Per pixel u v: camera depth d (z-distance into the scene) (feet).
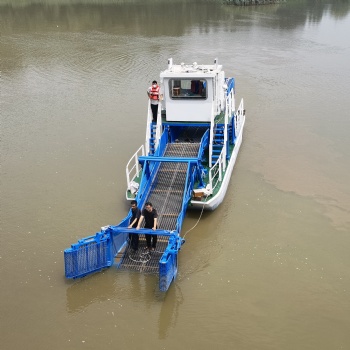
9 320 33.32
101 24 155.12
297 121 72.64
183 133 56.70
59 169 56.75
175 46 123.54
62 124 71.31
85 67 102.99
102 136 66.74
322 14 180.04
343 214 46.80
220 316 33.71
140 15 171.22
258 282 37.22
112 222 45.52
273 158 59.77
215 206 46.32
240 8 189.57
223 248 41.60
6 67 103.14
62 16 168.45
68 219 46.03
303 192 51.11
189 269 38.83
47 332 32.35
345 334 32.12
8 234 43.50
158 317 33.68
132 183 46.52
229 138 56.70
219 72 52.31
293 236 43.27
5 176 55.06
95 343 31.37
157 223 40.78
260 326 32.78
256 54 117.08
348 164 57.88
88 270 37.14
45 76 96.58
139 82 92.17
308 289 36.37
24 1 196.54
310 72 101.14
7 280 37.35
